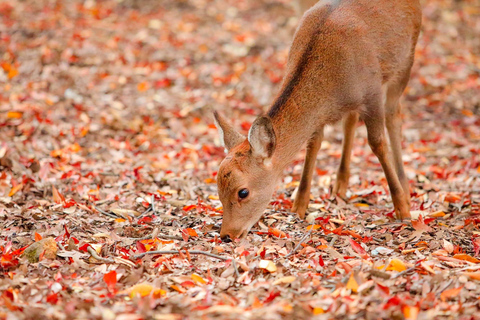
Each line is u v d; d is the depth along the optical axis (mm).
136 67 18719
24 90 16500
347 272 8195
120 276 8125
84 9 22812
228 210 9398
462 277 7859
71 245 8945
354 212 11070
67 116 15453
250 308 7262
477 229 10055
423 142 15391
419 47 21141
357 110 10406
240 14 23438
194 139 15297
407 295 7527
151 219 10422
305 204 10883
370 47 10125
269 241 9406
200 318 6887
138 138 14891
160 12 23219
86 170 12852
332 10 10141
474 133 15883
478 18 23484
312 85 9789
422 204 11273
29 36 19766
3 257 8398
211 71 18922
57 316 6918
